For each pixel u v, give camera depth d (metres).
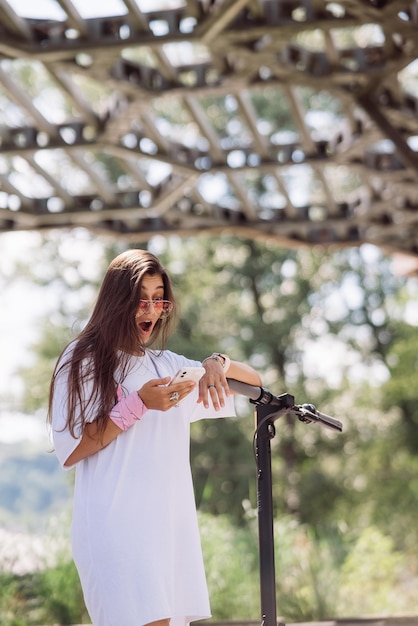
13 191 9.09
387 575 11.94
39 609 7.94
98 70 7.09
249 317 27.69
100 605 3.17
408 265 11.87
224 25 6.44
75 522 3.26
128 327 3.29
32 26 6.71
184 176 8.87
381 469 26.92
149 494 3.22
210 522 9.54
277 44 6.76
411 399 26.86
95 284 27.47
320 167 8.93
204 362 3.46
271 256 28.05
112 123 7.88
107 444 3.25
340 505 26.34
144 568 3.14
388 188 9.45
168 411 3.35
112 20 6.61
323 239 10.43
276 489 26.38
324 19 6.45
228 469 25.19
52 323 27.69
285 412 3.52
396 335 28.72
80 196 9.33
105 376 3.24
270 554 3.41
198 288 27.34
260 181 27.56
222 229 9.98
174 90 7.52
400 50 7.11
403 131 8.45
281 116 26.62
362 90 7.59
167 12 6.55
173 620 3.30
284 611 8.58
